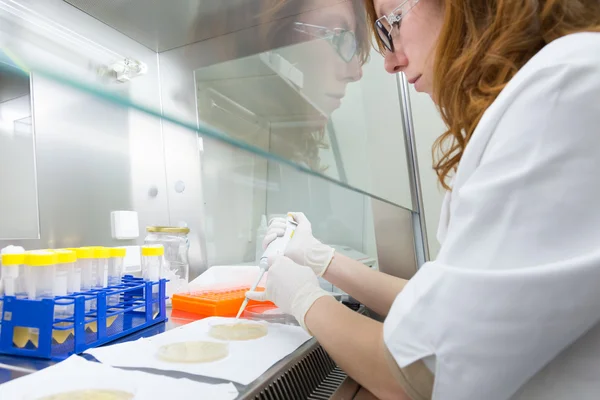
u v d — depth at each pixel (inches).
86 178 53.2
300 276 35.4
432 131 86.4
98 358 27.3
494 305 19.3
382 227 67.6
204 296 46.2
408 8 37.0
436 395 21.0
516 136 21.3
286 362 28.3
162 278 41.5
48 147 48.2
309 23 42.0
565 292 18.8
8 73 41.5
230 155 72.4
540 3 25.5
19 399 20.7
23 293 30.1
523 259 19.9
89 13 26.1
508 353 19.3
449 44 29.1
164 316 40.8
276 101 45.6
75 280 32.7
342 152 45.3
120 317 39.6
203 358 28.0
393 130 60.1
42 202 47.5
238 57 39.8
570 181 19.7
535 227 19.9
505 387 20.0
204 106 36.3
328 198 75.5
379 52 46.6
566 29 25.2
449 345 20.3
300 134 45.1
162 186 67.2
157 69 30.7
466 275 20.1
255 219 79.0
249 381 24.3
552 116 20.5
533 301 18.9
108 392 22.0
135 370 25.4
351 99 46.4
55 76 24.8
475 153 24.0
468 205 22.0
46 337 28.0
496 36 26.5
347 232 74.0
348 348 26.9
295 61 44.3
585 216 19.6
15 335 28.9
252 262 76.8
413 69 38.5
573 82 20.6
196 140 66.7
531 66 22.9
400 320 22.9
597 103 19.9
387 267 67.1
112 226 56.6
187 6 31.2
